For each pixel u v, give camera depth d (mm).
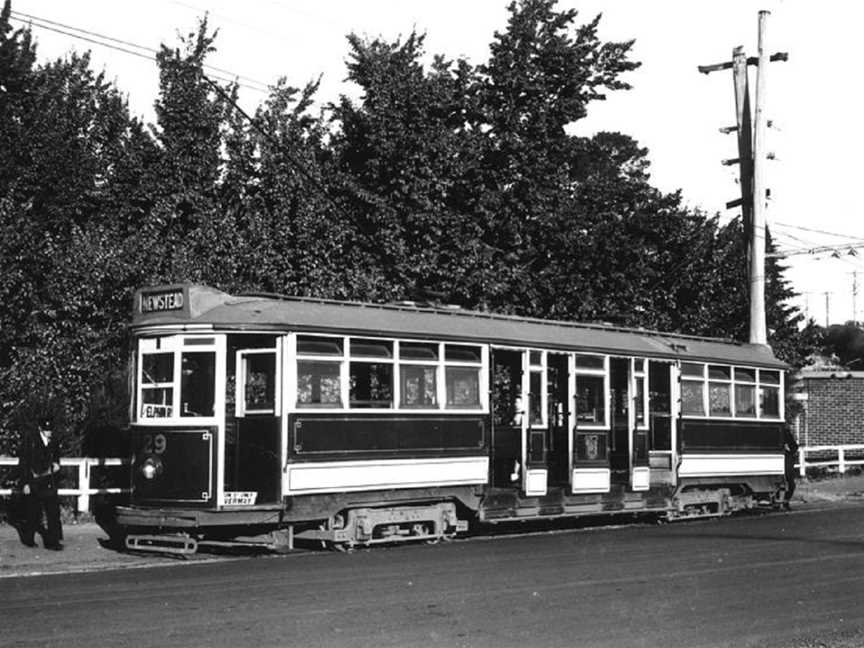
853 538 18016
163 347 15453
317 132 26141
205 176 23984
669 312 32688
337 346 15844
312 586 12141
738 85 28406
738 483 23500
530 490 18547
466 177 27125
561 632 9758
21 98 22516
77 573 13492
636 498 20891
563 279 28641
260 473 15117
